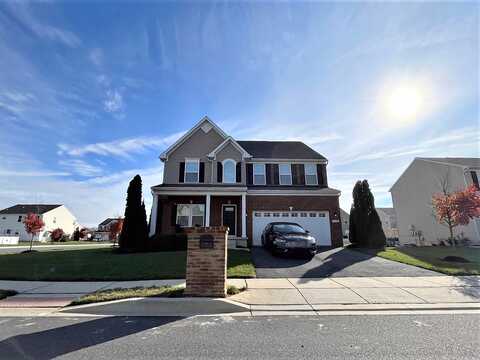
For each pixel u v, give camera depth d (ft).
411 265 32.35
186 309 17.60
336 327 14.30
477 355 11.02
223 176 61.62
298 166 66.39
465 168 66.08
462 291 21.18
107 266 31.01
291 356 10.98
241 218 56.95
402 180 87.04
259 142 77.10
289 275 27.25
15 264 33.04
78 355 11.11
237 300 18.74
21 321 15.49
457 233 65.98
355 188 55.01
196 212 59.31
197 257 20.01
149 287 21.90
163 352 11.39
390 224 141.59
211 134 64.80
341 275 27.30
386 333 13.44
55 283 24.34
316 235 55.67
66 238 143.33
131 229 46.98
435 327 14.26
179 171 61.93
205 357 10.94
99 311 17.42
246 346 11.96
